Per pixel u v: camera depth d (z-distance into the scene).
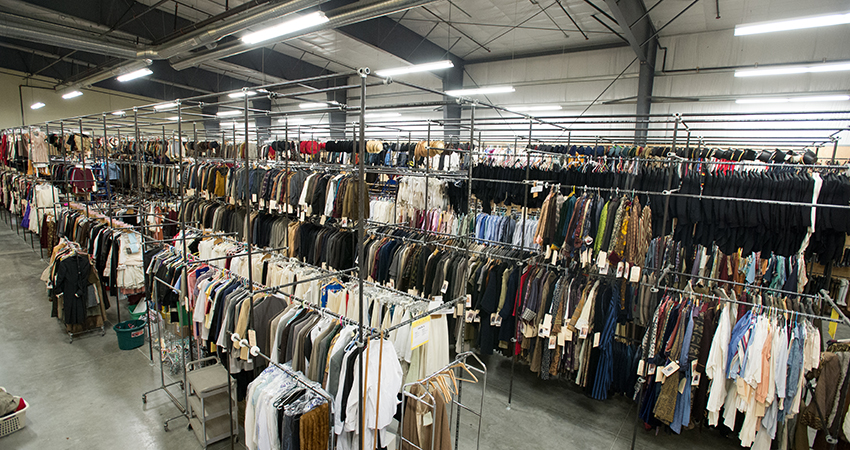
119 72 10.17
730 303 3.63
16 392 4.11
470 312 4.45
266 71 12.01
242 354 3.13
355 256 5.75
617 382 4.05
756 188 3.87
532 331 4.21
